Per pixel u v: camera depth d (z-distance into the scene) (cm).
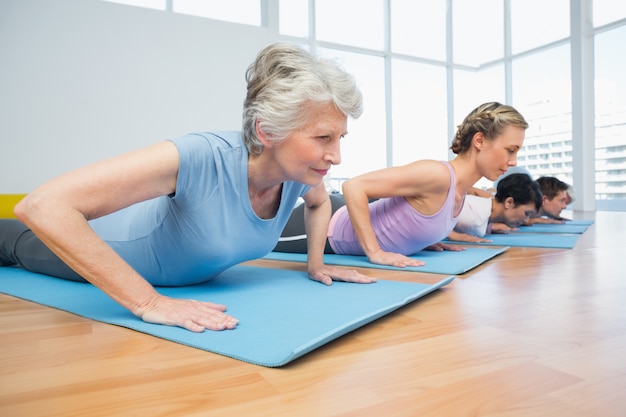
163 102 549
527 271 177
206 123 578
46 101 480
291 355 78
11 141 464
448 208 205
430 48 818
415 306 122
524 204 314
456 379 73
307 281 157
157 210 133
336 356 84
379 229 219
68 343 93
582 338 93
